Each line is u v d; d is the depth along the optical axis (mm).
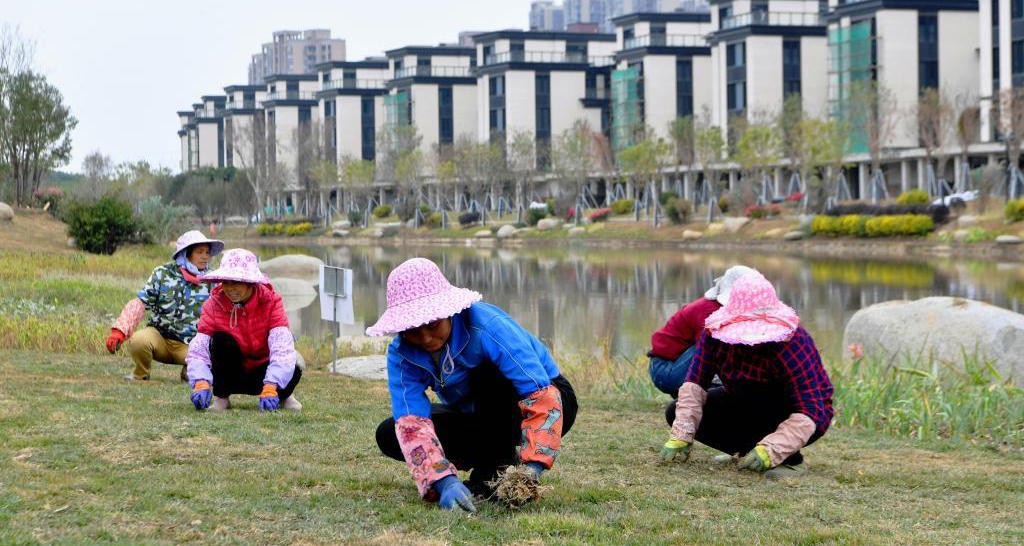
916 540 4230
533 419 4277
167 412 6902
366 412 7523
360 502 4527
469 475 5238
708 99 81688
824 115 69250
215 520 4152
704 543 4043
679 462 5883
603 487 5039
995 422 7723
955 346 10320
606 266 39656
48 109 40656
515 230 68688
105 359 10742
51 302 17125
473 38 92812
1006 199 43625
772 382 5543
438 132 99812
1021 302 23016
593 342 17719
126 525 4012
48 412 6582
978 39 62844
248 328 7117
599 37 93375
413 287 4117
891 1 61844
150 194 90625
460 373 4273
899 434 7648
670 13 84188
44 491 4441
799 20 74312
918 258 38625
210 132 141125
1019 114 45156
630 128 78875
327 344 14430
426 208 84062
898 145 62531
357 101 107062
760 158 57500
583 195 72938
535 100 89312
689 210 59969
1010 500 5227
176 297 8773
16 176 40625
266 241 81562
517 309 23984
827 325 19719
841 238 47719
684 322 6844
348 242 77562
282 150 114062
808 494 5160
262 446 5867
